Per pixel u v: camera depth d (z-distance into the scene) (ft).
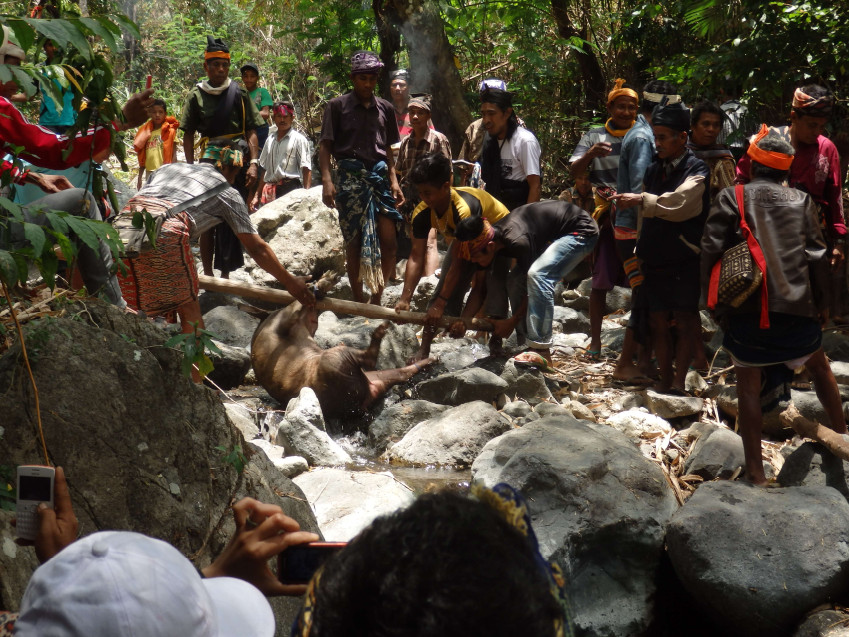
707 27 29.32
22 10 19.49
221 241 25.62
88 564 4.26
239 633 5.13
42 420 8.91
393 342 21.66
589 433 14.57
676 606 13.15
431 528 3.20
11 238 11.18
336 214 28.17
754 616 11.78
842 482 13.98
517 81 40.52
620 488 13.10
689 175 17.65
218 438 10.17
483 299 21.49
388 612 3.04
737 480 14.65
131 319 10.12
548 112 40.50
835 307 19.01
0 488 8.45
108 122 9.89
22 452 8.77
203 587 4.56
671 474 15.28
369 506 13.92
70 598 4.15
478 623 3.00
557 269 20.03
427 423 17.72
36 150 10.20
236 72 51.47
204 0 54.65
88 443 9.09
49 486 6.43
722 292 13.71
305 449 16.67
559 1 38.58
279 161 34.04
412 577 3.07
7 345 9.59
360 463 17.11
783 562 11.82
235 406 18.48
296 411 17.29
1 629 5.56
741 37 26.21
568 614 3.54
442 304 20.42
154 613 4.19
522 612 3.07
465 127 33.06
